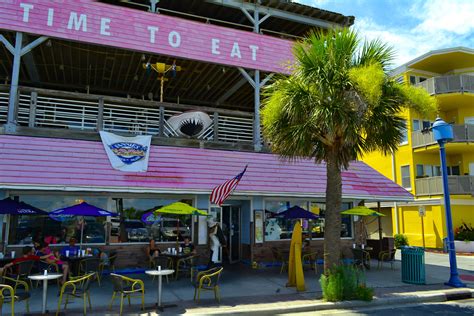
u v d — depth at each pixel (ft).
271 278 39.11
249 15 51.26
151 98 61.31
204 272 29.91
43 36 40.06
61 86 59.52
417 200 83.25
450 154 86.74
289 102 29.63
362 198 48.11
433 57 82.17
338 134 30.86
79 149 38.06
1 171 32.86
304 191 44.37
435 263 55.06
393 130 31.48
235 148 46.50
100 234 40.73
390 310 28.58
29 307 26.81
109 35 42.45
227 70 53.42
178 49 45.50
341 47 30.35
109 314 25.23
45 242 38.04
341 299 29.63
